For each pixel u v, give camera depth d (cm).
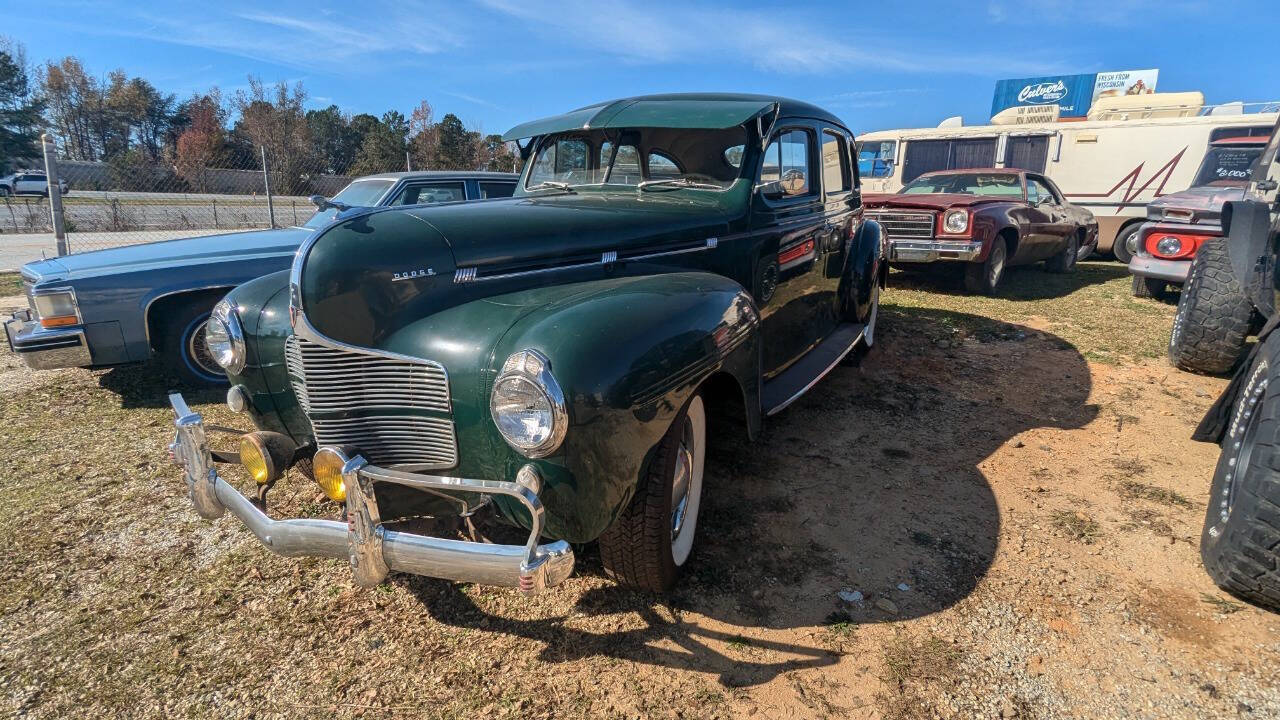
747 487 349
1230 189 692
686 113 359
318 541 213
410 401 228
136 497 350
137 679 229
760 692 220
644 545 241
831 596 265
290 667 234
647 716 211
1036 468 370
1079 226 1034
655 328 227
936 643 240
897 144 1457
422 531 263
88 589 277
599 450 204
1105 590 267
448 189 723
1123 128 1165
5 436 428
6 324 478
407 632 250
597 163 392
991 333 639
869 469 370
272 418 290
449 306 252
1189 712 211
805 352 451
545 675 228
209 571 288
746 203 357
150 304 477
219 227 1812
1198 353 500
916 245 792
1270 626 245
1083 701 216
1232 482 267
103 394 507
